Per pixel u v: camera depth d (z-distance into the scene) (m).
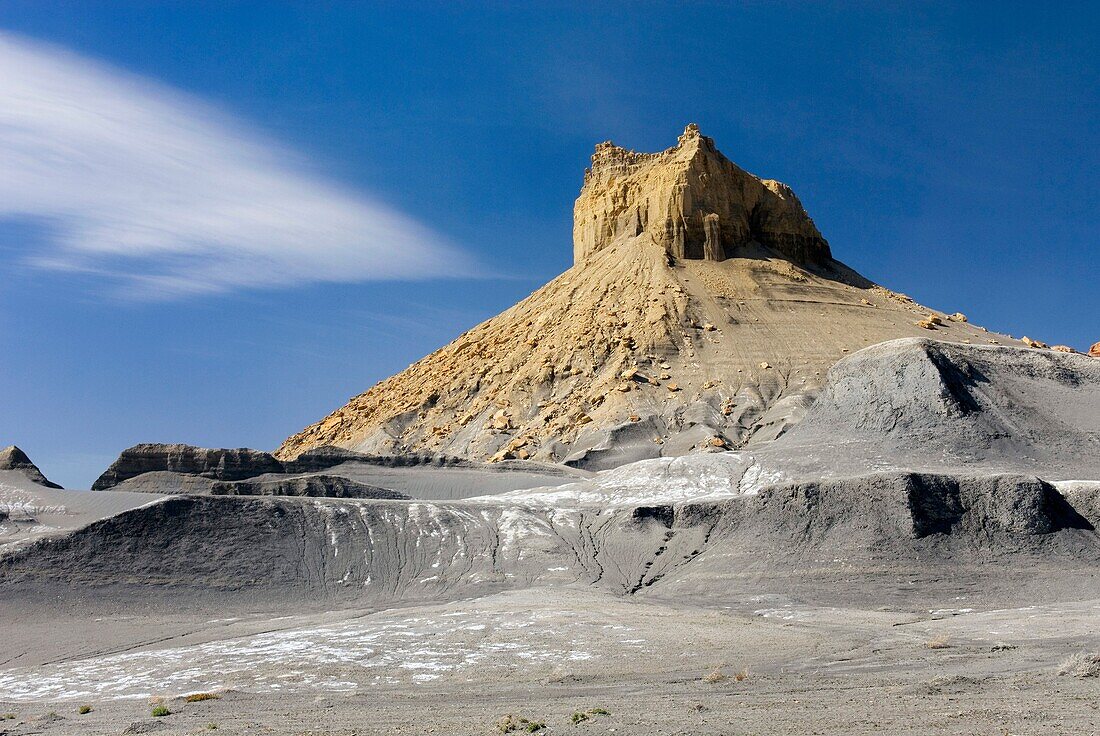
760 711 33.19
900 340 125.12
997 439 108.25
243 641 62.38
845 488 88.69
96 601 79.25
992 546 82.62
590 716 34.41
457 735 31.67
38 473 135.12
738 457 111.56
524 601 74.44
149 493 125.50
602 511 101.31
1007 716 28.64
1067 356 128.50
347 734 33.06
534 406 181.00
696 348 187.12
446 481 142.25
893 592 76.25
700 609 73.06
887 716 30.16
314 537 92.12
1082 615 60.25
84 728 39.25
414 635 60.78
